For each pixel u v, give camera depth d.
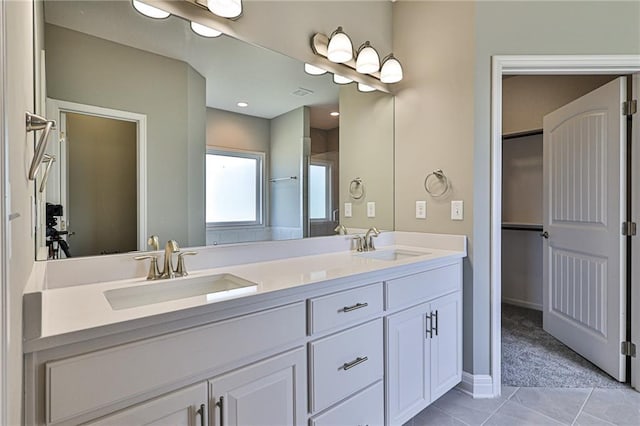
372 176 2.35
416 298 1.73
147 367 0.90
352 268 1.55
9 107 0.53
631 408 1.88
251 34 1.77
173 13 1.51
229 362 1.05
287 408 1.20
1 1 0.46
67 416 0.79
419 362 1.75
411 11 2.37
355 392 1.43
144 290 1.29
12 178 0.57
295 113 1.97
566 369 2.33
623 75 2.14
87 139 1.33
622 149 2.16
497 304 2.04
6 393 0.49
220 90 1.70
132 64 1.44
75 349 0.80
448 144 2.16
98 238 1.34
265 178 1.86
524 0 2.02
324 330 1.32
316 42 2.01
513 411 1.87
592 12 1.99
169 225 1.53
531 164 3.56
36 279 0.96
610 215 2.23
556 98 3.31
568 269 2.65
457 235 2.12
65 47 1.29
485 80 2.03
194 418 0.98
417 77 2.32
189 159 1.60
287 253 1.90
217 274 1.48
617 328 2.17
